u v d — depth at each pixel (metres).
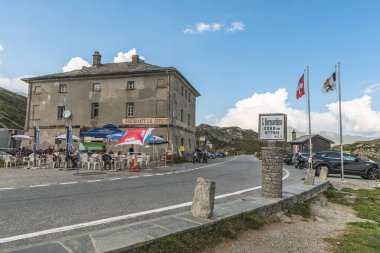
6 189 8.81
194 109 41.38
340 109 16.94
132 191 9.01
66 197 7.61
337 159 18.52
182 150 30.58
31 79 33.75
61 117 32.78
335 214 8.34
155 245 3.95
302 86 18.95
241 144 140.88
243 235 5.38
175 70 29.81
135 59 34.81
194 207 5.41
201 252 4.37
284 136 7.90
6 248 3.82
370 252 4.82
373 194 11.65
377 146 66.81
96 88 32.16
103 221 5.33
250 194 8.95
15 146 35.53
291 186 10.12
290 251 4.79
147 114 30.06
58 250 3.39
